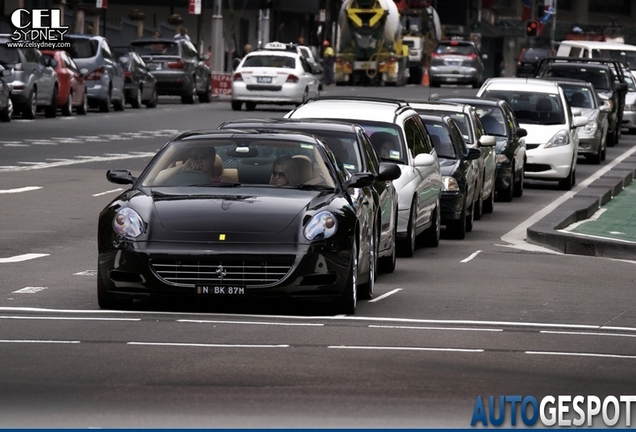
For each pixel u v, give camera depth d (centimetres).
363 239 3130
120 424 1852
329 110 4253
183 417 1897
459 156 4934
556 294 3450
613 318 3048
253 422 1872
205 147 3194
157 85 12431
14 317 2789
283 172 3122
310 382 2158
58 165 6675
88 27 14012
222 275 2811
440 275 3791
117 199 2983
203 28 18512
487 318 2973
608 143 10250
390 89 15862
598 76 10175
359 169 3522
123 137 8481
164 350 2425
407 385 2155
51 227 4566
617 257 4512
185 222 2856
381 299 3247
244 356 2380
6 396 2027
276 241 2830
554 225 4956
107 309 2922
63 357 2342
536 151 6875
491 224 5419
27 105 9375
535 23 19325
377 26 16675
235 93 11581
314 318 2872
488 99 6450
